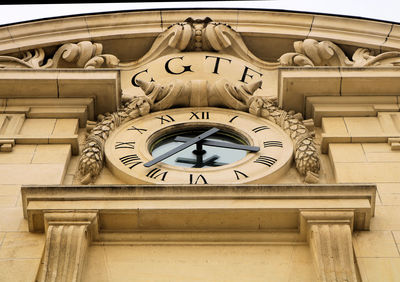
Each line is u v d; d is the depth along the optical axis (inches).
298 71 655.8
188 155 605.3
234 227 522.9
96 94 652.7
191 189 526.0
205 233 520.1
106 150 605.3
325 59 714.8
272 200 523.2
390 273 498.3
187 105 661.3
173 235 518.9
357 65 703.7
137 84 682.2
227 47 724.0
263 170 580.1
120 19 745.0
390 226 533.3
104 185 527.2
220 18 751.1
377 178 581.3
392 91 658.8
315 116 646.5
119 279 493.7
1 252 510.6
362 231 529.3
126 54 738.2
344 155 604.1
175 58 714.2
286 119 632.4
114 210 517.7
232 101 654.5
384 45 719.7
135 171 580.1
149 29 741.3
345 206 521.3
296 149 600.7
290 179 585.3
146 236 518.3
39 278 494.6
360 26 732.7
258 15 748.0
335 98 655.1
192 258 506.9
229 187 526.3
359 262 506.0
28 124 638.5
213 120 642.8
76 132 634.2
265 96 673.6
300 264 502.9
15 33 726.5
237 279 494.3
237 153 608.7
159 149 622.8
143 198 522.9
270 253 510.3
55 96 655.8
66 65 714.8
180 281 493.0
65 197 523.2
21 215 542.3
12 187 569.9
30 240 520.4
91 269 499.2
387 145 616.4
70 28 737.0
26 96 656.4
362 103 655.1
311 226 512.7
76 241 500.7
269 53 738.8
